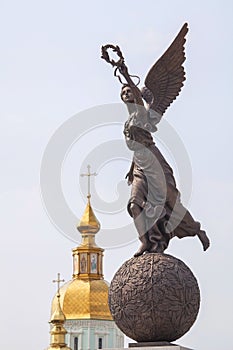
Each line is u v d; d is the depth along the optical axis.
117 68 31.86
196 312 30.16
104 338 144.88
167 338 29.86
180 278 29.73
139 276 29.69
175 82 34.31
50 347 130.50
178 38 34.25
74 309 145.38
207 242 32.50
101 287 147.00
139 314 29.48
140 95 31.94
